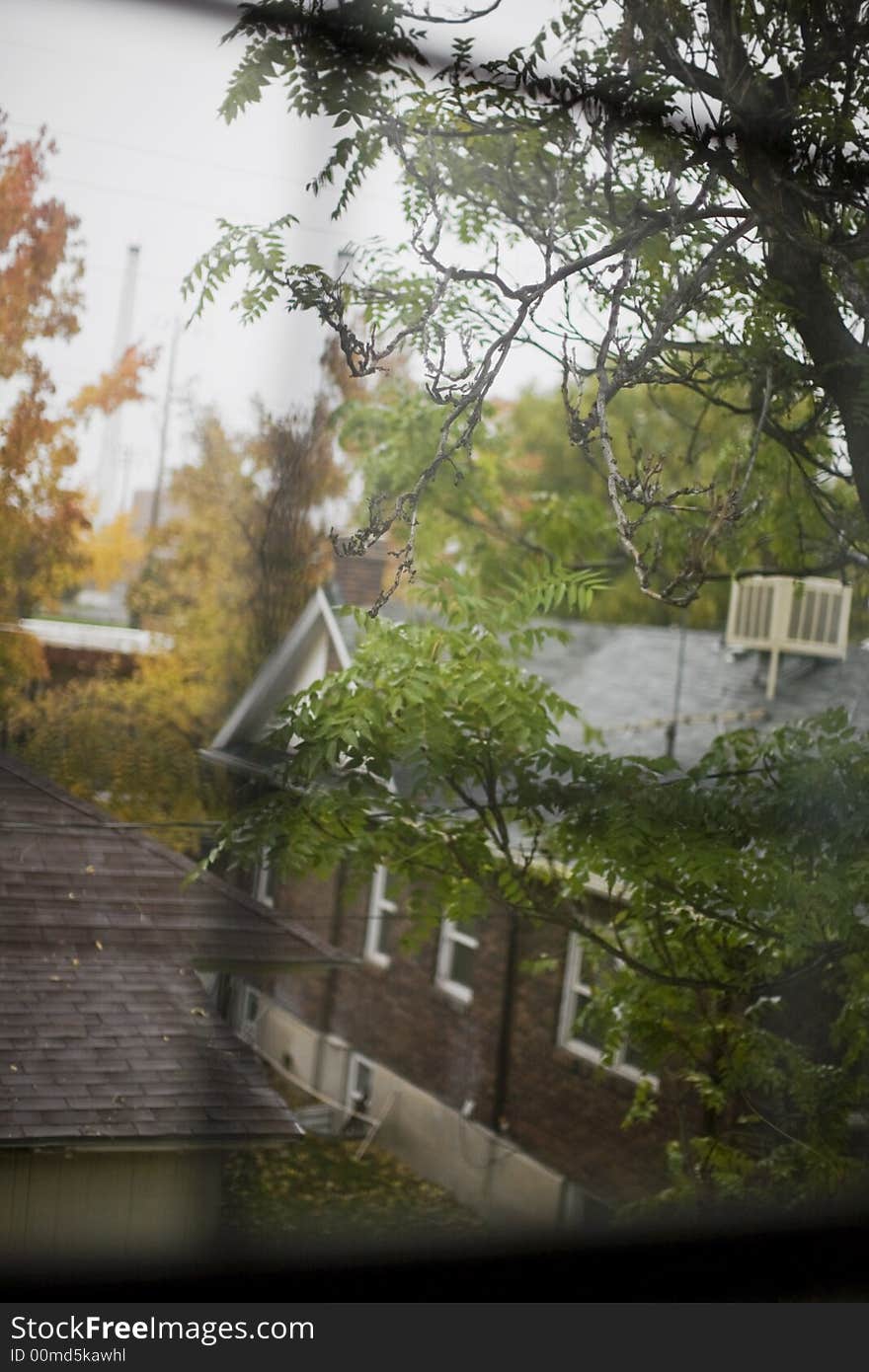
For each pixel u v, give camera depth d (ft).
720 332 23.15
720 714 47.03
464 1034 45.09
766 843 22.57
